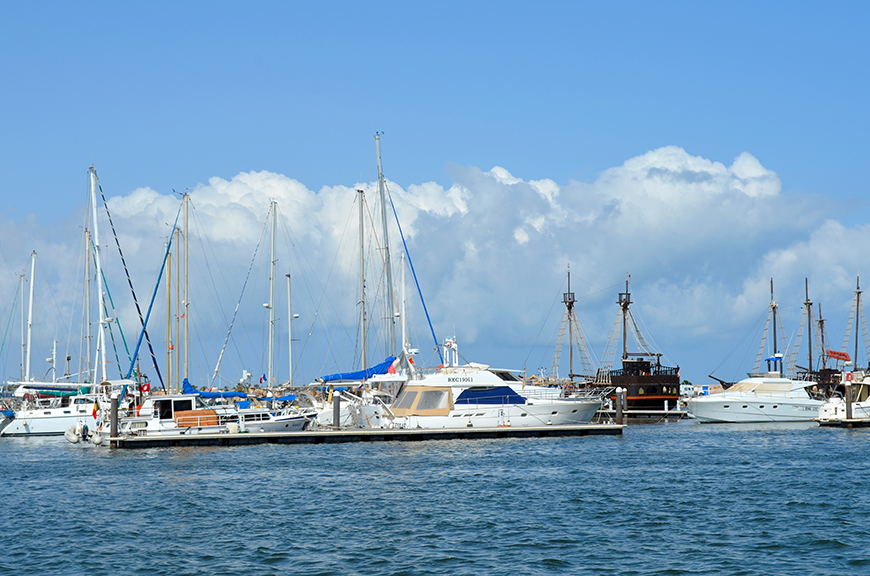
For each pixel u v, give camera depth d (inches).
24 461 2026.3
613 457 1936.5
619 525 1167.0
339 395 2452.0
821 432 2603.3
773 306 4399.6
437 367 2618.1
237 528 1176.8
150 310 2787.9
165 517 1258.0
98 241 2925.7
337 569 967.6
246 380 3398.1
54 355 3622.0
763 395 2970.0
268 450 2134.6
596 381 3880.4
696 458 1899.6
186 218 2839.6
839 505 1279.5
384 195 2901.1
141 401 2593.5
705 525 1159.0
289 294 3376.0
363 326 2942.9
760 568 950.4
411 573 948.6
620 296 4448.8
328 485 1535.4
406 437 2331.4
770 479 1547.7
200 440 2276.1
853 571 937.5
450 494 1425.9
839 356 4099.4
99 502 1391.5
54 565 997.2
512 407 2447.1
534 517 1225.4
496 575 935.7
